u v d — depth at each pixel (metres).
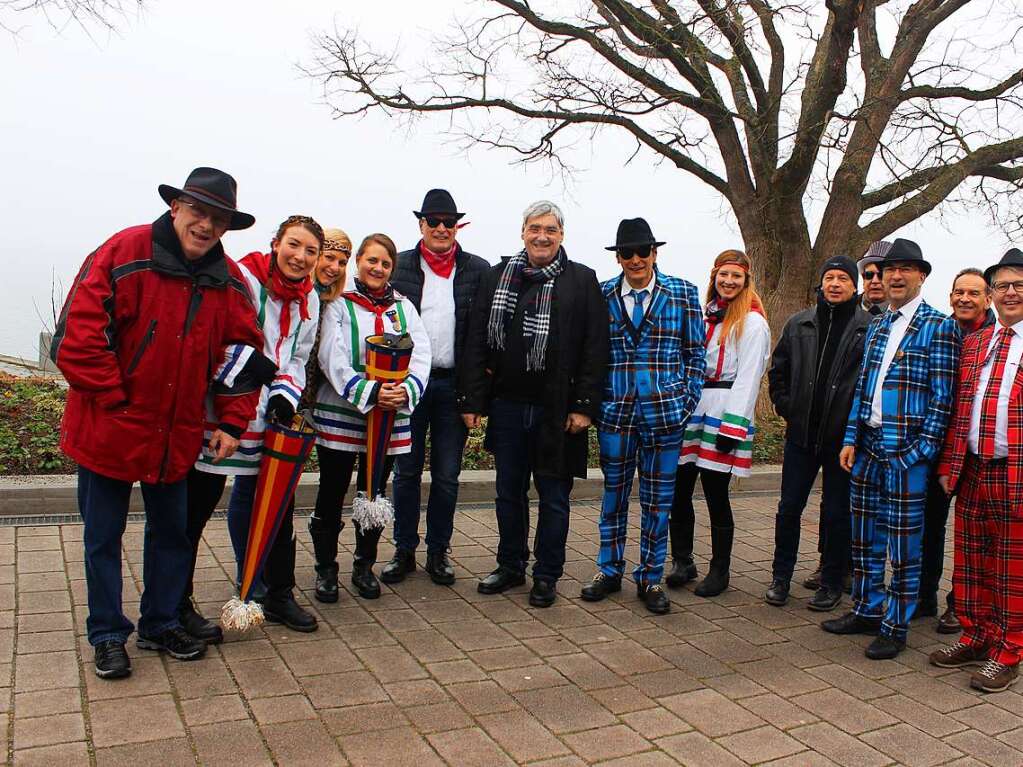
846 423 4.49
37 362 11.47
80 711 2.98
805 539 6.12
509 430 4.48
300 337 3.83
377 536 4.39
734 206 11.20
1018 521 3.67
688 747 3.01
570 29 10.84
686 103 10.67
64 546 4.69
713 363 4.74
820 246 10.80
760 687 3.57
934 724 3.29
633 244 4.35
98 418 3.15
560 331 4.32
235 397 3.45
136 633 3.73
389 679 3.42
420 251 4.65
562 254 4.42
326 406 4.17
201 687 3.23
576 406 4.36
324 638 3.80
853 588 4.45
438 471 4.64
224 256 3.40
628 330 4.48
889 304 4.20
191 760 2.71
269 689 3.25
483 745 2.93
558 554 4.41
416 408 4.59
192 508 3.68
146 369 3.14
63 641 3.53
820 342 4.71
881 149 10.59
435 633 3.95
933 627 4.47
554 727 3.09
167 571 3.48
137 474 3.21
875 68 10.72
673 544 4.98
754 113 10.95
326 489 4.22
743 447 4.65
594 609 4.44
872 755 3.02
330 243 4.03
